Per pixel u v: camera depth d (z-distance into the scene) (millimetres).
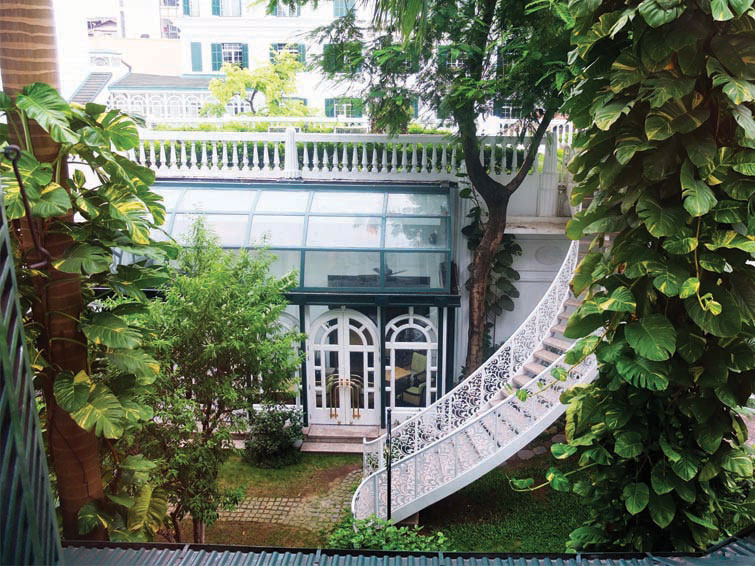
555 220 12469
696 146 3232
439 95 10141
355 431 11906
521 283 13023
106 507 4496
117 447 6016
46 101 3609
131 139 4320
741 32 3121
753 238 3227
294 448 10977
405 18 4793
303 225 11539
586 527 4090
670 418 3615
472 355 11805
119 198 4125
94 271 3785
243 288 7918
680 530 3721
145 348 6383
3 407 1656
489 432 9414
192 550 2693
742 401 3477
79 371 4215
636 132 3451
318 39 10586
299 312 11781
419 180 12336
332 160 12781
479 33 9758
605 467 3928
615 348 3584
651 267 3395
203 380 7258
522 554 2730
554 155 12523
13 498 1620
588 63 3715
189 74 25969
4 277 1821
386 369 12141
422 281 11438
